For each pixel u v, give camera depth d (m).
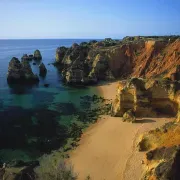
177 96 59.75
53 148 50.75
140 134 52.38
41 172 31.36
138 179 37.50
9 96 84.00
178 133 38.84
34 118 65.19
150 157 34.34
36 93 87.38
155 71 93.75
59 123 62.09
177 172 29.02
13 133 57.06
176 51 93.19
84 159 46.28
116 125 58.69
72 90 90.62
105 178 40.66
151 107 61.69
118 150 48.31
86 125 60.56
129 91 62.25
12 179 30.62
